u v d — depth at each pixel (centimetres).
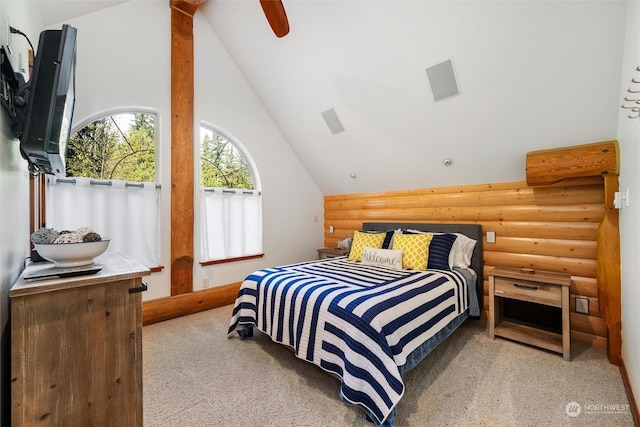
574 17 181
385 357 158
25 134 110
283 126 414
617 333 212
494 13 198
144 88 299
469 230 315
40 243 117
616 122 213
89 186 267
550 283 229
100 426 112
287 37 298
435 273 267
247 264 389
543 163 244
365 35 254
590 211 253
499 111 247
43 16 212
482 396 178
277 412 166
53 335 103
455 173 326
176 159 321
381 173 383
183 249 325
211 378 200
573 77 205
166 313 306
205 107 347
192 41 333
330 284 222
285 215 437
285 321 218
